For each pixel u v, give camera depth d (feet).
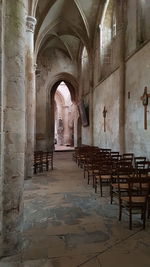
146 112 32.42
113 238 14.10
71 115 120.98
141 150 34.42
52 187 28.89
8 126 12.00
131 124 38.45
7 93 11.98
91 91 66.80
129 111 39.45
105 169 26.37
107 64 56.90
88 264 11.18
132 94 38.06
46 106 85.15
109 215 18.44
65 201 22.59
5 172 11.99
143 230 15.31
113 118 48.32
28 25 36.40
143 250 12.53
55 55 86.63
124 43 41.75
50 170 43.16
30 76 36.52
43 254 12.16
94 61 65.05
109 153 42.88
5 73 11.94
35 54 59.52
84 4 56.34
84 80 80.89
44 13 54.75
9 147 12.05
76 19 61.87
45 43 77.87
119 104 42.34
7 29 12.03
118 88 44.93
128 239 13.94
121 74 41.68
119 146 42.32
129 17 39.93
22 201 12.84
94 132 65.77
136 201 15.90
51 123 88.58
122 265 11.07
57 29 71.00
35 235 14.60
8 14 12.05
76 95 88.53
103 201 22.56
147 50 32.55
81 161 45.83
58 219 17.54
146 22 35.58
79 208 20.33
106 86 53.16
